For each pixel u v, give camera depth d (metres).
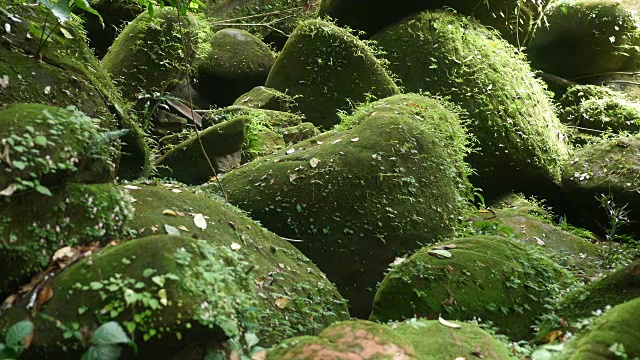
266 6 11.83
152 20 7.34
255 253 3.93
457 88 8.36
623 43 11.06
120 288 2.64
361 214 5.23
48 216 2.98
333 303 4.09
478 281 4.04
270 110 7.77
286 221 5.14
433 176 5.74
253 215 5.15
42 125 3.06
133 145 4.85
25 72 4.17
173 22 7.46
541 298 4.11
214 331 2.68
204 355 2.72
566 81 10.98
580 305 3.74
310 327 3.71
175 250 2.79
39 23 4.48
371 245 5.19
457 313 3.90
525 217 6.72
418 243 5.36
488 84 8.41
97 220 3.12
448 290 3.98
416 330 2.98
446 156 6.04
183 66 7.54
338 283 5.07
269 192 5.24
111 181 3.40
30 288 2.81
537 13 10.01
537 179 8.34
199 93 9.41
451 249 4.28
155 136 7.11
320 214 5.18
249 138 6.62
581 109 9.80
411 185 5.52
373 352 2.56
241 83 9.40
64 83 4.34
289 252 4.25
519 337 3.95
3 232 2.83
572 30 10.98
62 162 3.02
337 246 5.12
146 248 2.78
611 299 3.65
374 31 9.34
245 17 11.41
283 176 5.32
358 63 7.97
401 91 8.40
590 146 8.28
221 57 9.36
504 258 4.24
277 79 8.23
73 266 2.81
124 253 2.78
